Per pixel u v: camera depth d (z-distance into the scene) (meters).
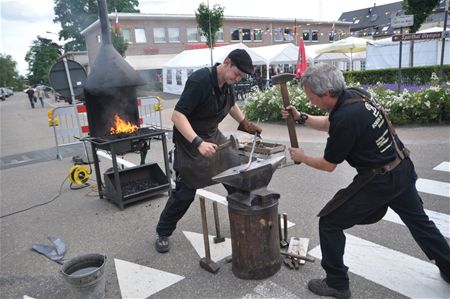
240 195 2.81
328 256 2.51
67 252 3.64
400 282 2.74
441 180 4.82
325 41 39.69
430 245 2.51
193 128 3.12
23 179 6.64
